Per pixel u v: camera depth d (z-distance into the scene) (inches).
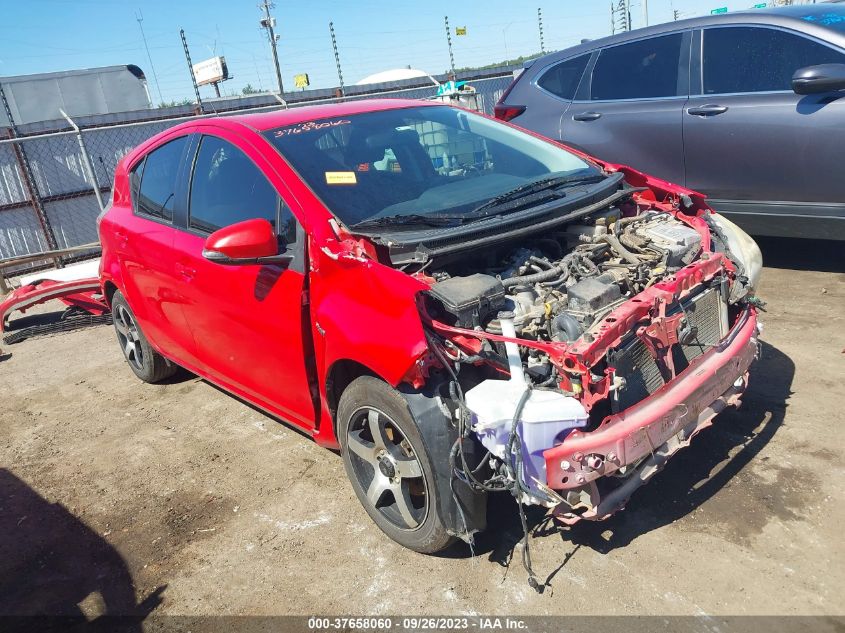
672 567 105.4
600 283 107.7
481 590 106.5
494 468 100.4
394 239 110.1
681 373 109.7
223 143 145.9
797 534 108.7
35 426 192.2
